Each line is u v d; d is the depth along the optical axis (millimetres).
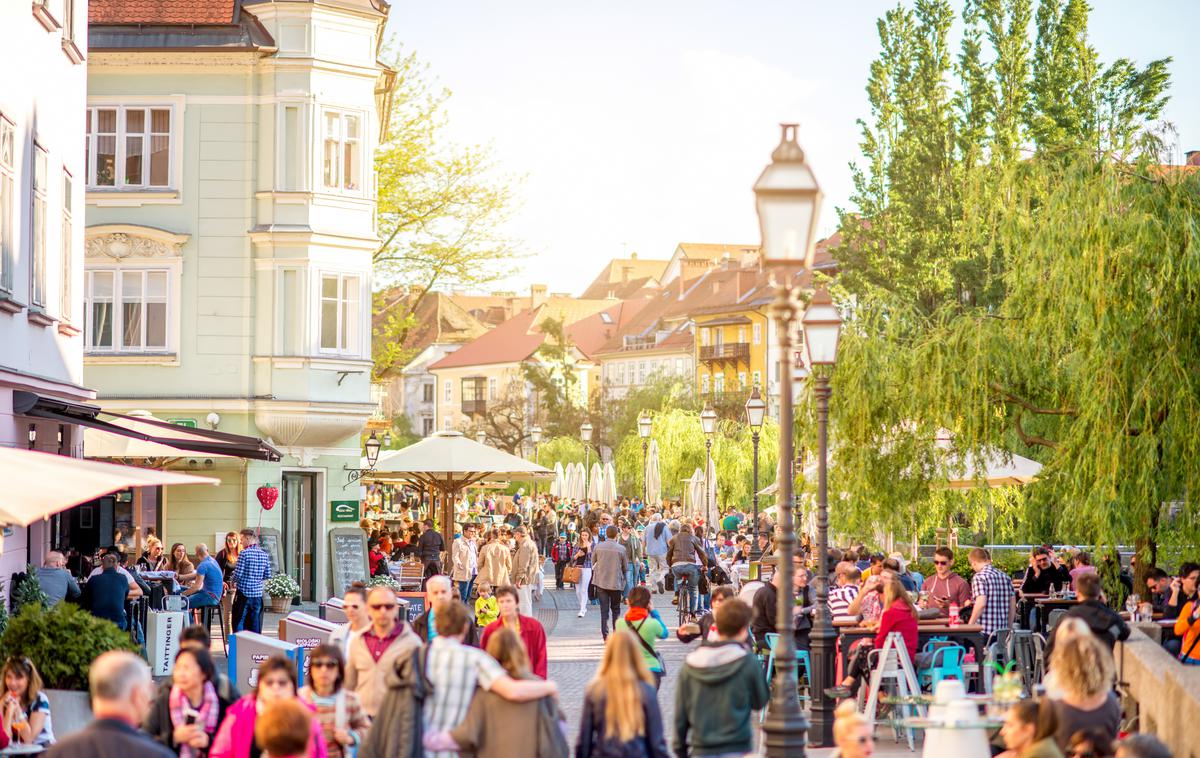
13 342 19250
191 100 36156
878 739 15984
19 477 11742
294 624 17094
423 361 151625
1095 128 46406
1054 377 23016
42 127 21062
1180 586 18703
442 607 9906
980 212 25266
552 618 31734
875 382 24062
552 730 9641
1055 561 26703
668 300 128000
